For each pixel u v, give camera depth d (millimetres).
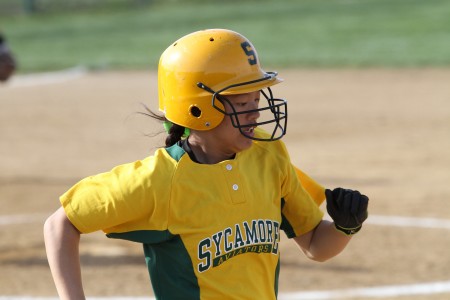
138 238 9883
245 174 10180
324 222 10992
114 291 20594
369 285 20938
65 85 58062
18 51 74062
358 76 56000
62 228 9695
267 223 10219
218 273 9938
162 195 9719
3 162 37125
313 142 38812
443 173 32344
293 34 74375
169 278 9969
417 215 26938
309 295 20203
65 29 84938
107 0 100250
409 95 49031
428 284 20938
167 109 10266
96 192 9719
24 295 20406
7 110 50188
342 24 77562
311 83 54375
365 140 38812
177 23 84000
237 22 82188
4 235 25781
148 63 65812
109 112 48094
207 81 9930
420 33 70688
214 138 10172
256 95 10195
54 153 38750
